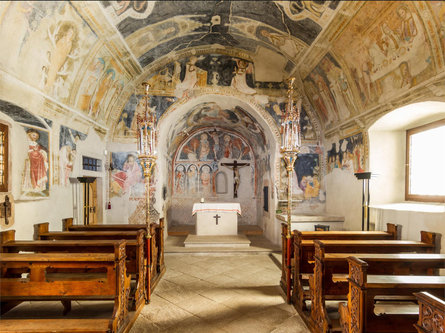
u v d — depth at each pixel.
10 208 5.51
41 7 5.05
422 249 4.87
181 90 10.14
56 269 5.04
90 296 4.10
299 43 7.95
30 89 5.73
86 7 5.74
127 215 10.02
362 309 2.96
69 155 7.61
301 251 5.14
